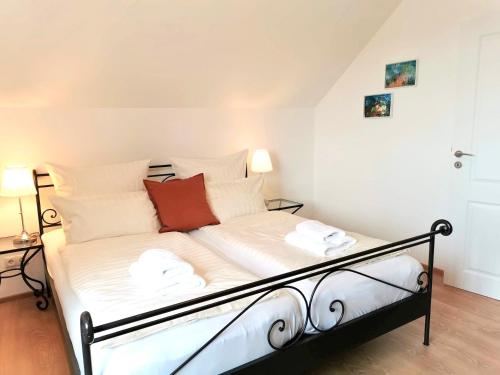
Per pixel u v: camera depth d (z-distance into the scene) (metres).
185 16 2.48
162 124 3.24
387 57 3.32
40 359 2.12
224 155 3.62
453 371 1.96
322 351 1.73
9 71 2.41
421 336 2.28
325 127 4.05
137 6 2.29
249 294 1.51
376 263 2.01
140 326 1.28
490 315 2.50
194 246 2.29
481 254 2.75
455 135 2.79
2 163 2.70
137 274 1.73
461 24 2.67
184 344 1.37
